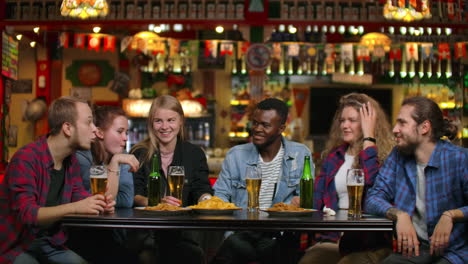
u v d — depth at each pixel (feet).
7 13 24.18
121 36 28.63
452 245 8.22
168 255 9.67
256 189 8.79
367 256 9.12
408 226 7.91
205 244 11.80
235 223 7.28
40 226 7.60
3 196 8.07
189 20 23.97
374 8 23.73
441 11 22.84
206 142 28.12
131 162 8.95
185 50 26.96
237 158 10.65
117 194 9.52
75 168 8.86
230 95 31.63
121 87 30.86
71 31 26.35
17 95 31.42
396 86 32.42
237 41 25.43
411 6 17.74
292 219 7.39
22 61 31.42
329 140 11.11
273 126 10.06
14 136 31.19
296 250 9.34
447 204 8.39
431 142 8.59
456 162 8.41
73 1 16.14
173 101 10.73
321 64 27.84
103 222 7.29
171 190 8.89
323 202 10.52
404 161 8.91
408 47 25.49
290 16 24.03
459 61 27.76
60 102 8.43
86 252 9.25
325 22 23.90
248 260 9.40
